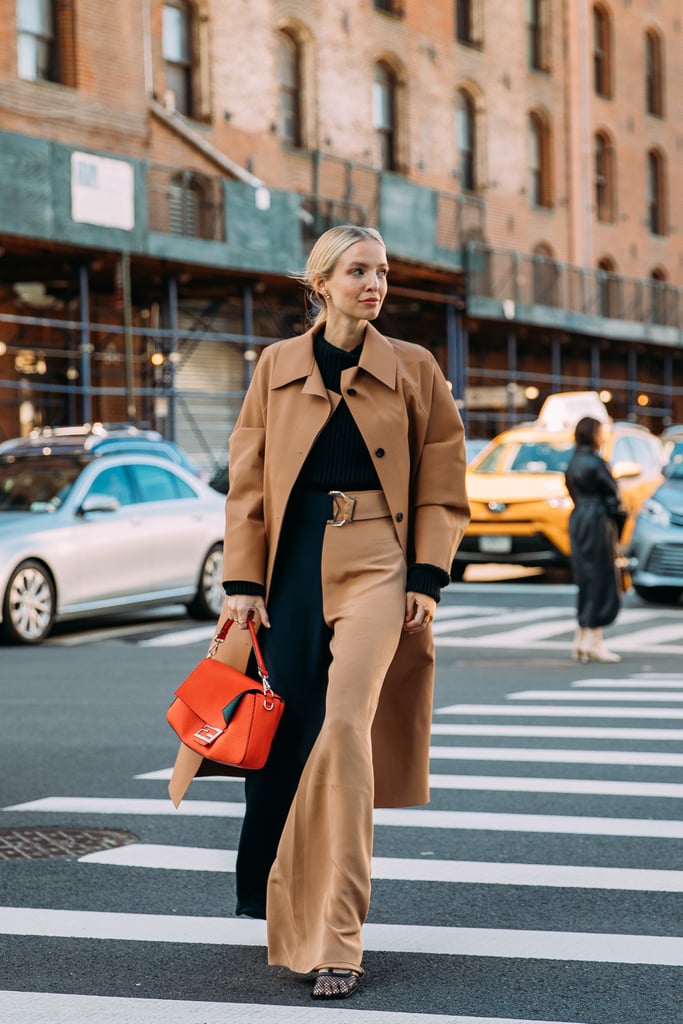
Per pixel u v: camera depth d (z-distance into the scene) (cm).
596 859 568
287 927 412
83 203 2428
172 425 2878
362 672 407
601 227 4634
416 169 3797
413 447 441
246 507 438
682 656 1252
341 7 3525
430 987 416
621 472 1742
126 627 1502
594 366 4256
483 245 3538
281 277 2911
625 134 4775
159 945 462
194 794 703
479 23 4084
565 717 916
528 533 1881
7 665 1204
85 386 2541
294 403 434
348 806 400
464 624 1513
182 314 3102
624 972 430
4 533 1349
